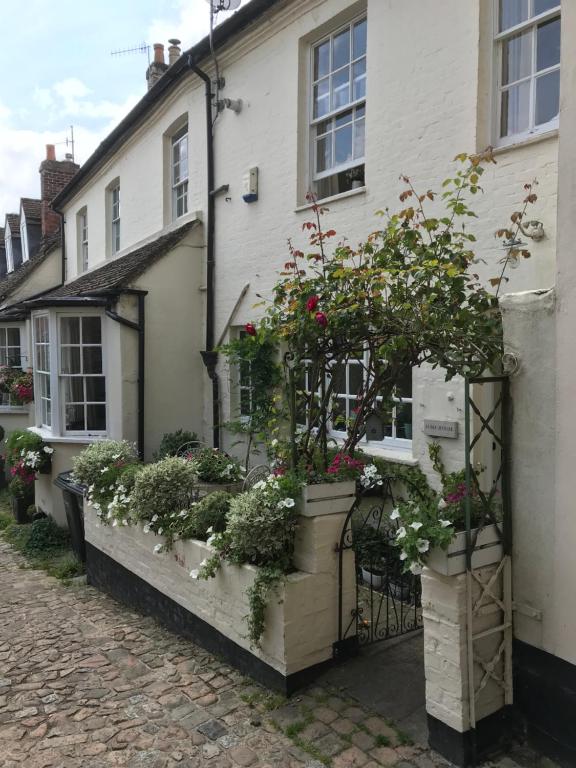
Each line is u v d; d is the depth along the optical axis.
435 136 5.30
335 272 3.91
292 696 3.68
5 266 21.42
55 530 8.88
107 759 3.24
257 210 7.73
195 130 9.02
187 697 3.82
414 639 4.26
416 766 3.00
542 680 3.01
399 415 6.04
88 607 5.97
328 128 6.89
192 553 4.61
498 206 4.75
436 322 3.47
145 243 10.45
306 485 3.80
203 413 9.12
